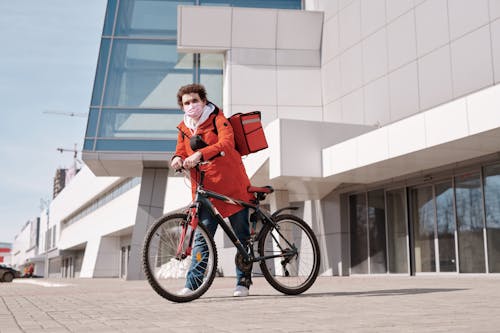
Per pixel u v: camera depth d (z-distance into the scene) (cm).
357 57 1894
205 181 547
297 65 2127
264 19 2130
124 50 2073
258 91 2091
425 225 1597
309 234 590
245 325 327
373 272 1800
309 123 1565
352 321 337
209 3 2194
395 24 1698
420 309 408
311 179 1592
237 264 558
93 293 771
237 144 573
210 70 2130
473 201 1423
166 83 2067
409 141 1278
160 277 508
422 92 1568
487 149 1252
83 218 5294
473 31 1386
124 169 2114
